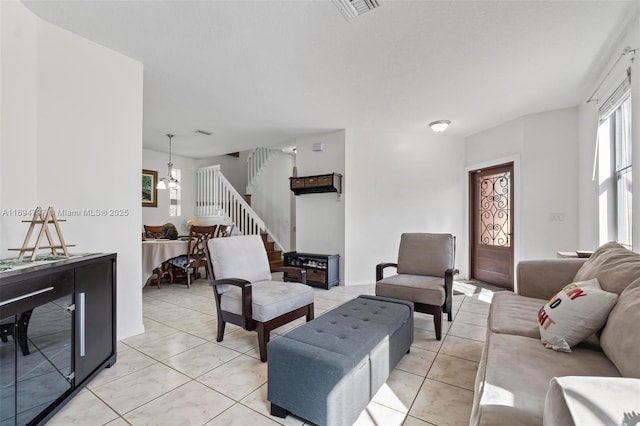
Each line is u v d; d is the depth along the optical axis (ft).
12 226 6.45
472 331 9.21
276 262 20.22
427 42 7.88
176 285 15.64
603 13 6.70
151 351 7.80
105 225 8.09
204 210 22.74
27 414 4.80
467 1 6.35
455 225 16.70
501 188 15.02
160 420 5.16
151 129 15.57
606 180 9.96
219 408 5.51
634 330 3.66
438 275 10.43
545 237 12.71
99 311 6.51
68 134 7.44
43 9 6.67
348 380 4.80
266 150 22.94
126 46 8.10
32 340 4.88
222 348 8.02
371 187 15.92
